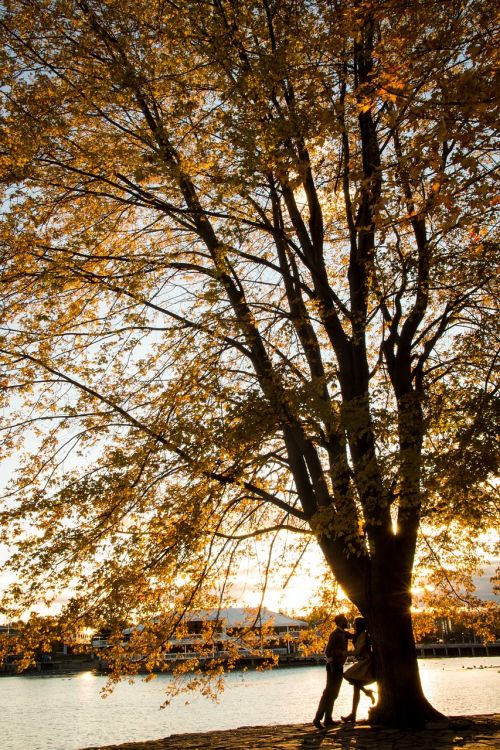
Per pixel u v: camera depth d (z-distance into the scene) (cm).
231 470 1044
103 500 1037
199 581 1201
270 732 1130
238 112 916
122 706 3469
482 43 617
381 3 674
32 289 1181
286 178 800
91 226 1262
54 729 2536
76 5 1104
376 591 1074
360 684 1128
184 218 1303
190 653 1402
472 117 602
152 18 1079
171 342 1180
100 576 1021
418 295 1059
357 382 1154
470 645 8594
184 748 979
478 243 923
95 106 1110
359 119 1007
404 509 1059
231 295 1228
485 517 1017
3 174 1038
